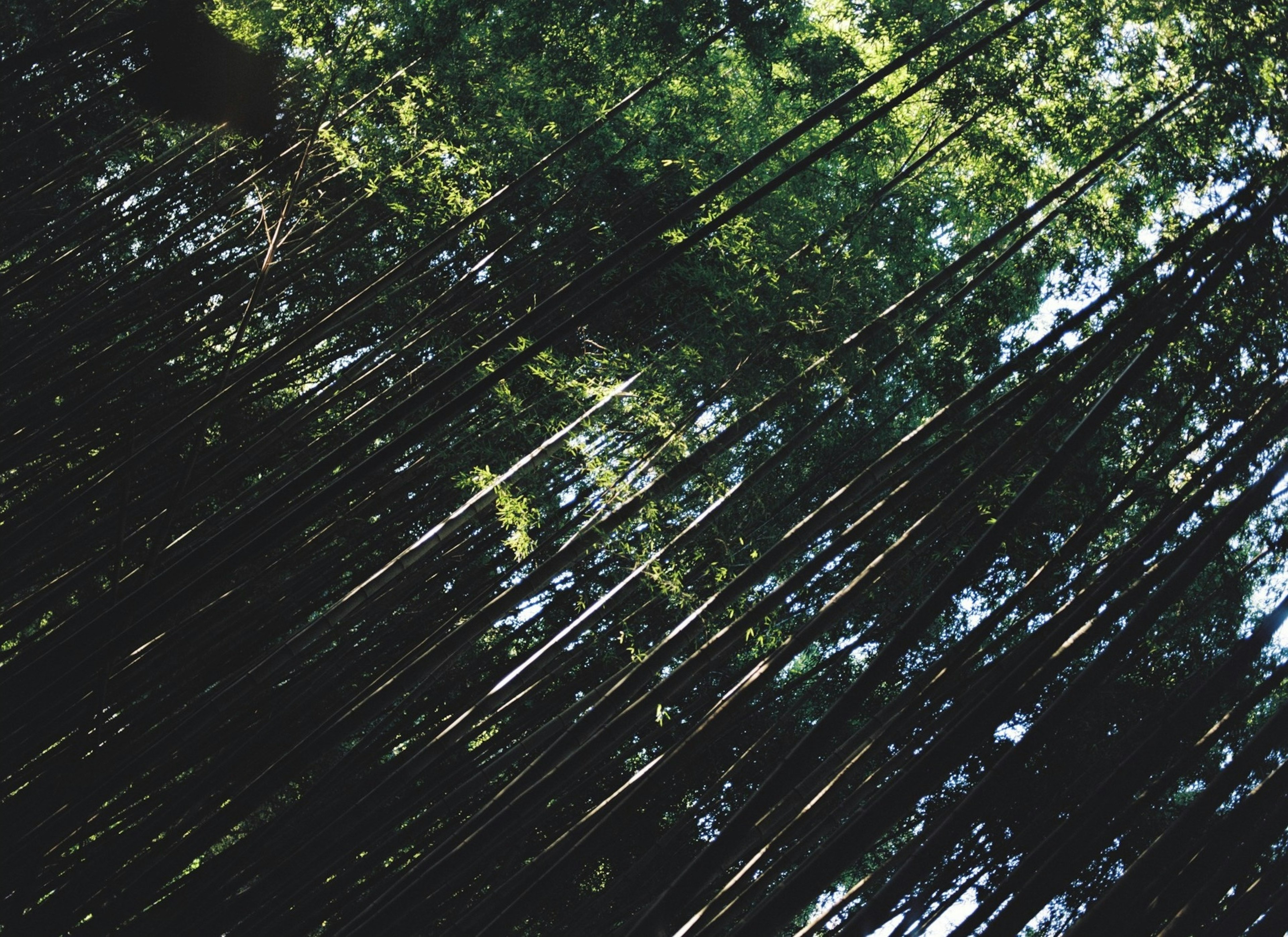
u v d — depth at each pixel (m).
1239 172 5.72
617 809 4.79
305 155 7.52
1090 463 6.62
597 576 7.60
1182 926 3.79
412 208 7.53
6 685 4.95
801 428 7.58
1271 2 5.86
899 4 7.46
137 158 9.99
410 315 8.45
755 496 7.24
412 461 8.29
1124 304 5.97
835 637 8.14
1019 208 7.29
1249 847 3.92
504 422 7.18
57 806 5.20
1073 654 4.18
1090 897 6.71
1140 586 4.27
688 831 7.46
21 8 8.99
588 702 6.29
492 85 8.19
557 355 6.54
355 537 7.82
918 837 6.49
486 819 5.66
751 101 8.73
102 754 5.59
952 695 5.97
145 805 6.02
